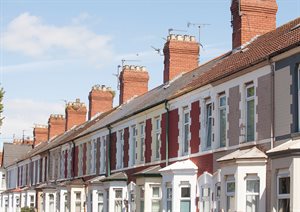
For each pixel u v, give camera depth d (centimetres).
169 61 3562
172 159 2755
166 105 2833
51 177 5406
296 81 1831
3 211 7300
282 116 1884
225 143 2289
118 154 3575
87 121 5350
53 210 5009
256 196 1947
